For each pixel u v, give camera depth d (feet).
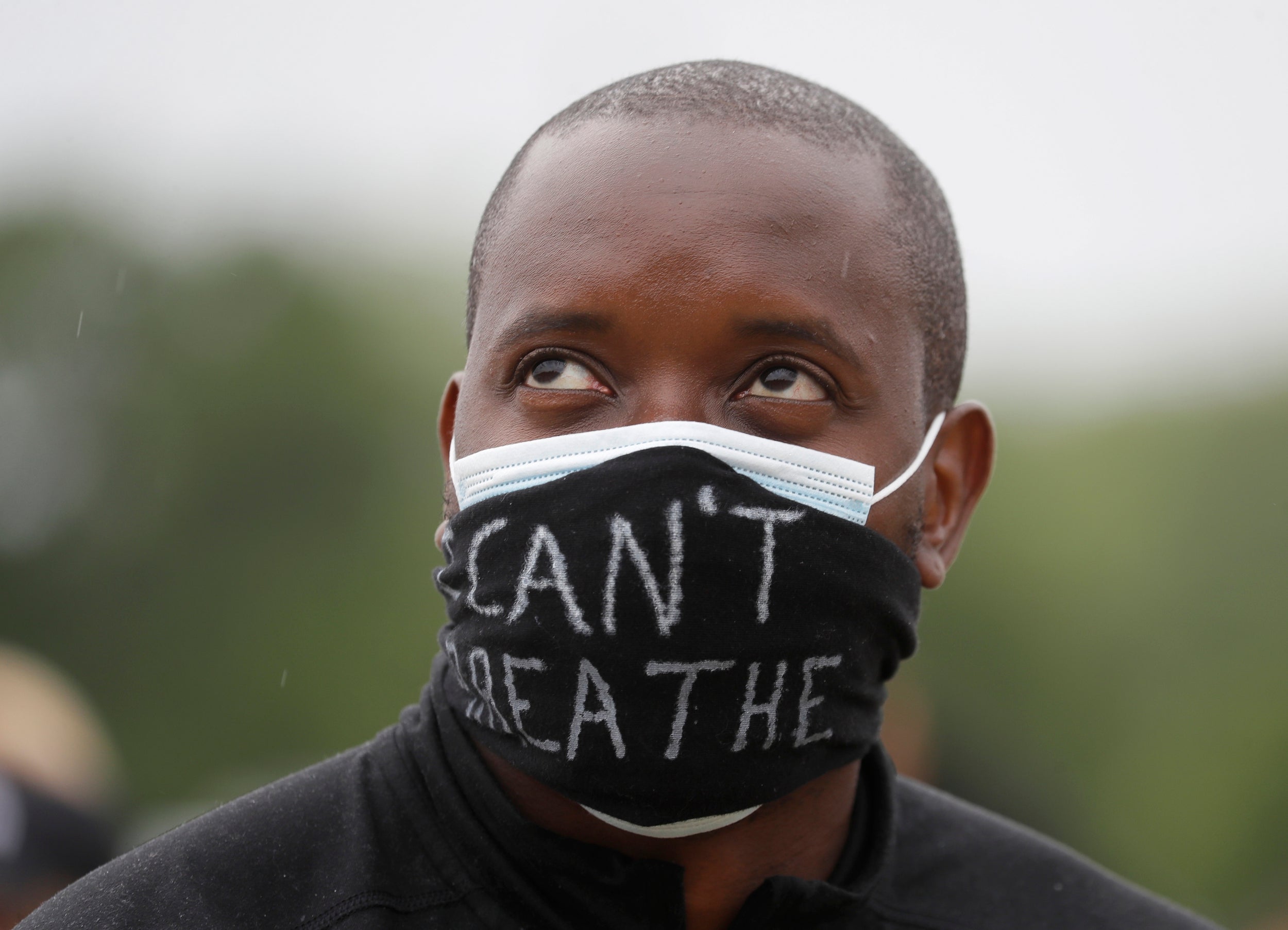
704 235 12.14
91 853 23.11
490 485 12.68
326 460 70.38
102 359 69.00
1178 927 15.43
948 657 59.88
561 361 12.67
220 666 68.33
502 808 12.21
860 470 12.69
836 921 13.07
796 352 12.39
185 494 69.10
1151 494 63.36
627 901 12.09
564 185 12.69
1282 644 58.65
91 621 68.18
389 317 74.74
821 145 13.12
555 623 11.98
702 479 12.00
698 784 11.82
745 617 12.03
